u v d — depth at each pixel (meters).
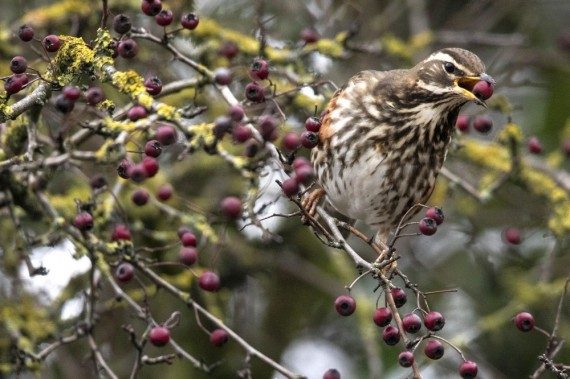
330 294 13.84
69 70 8.39
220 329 9.04
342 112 11.08
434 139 11.20
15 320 10.73
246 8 14.20
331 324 14.48
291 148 9.20
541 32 15.68
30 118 9.33
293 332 14.14
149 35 9.15
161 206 10.63
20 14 13.45
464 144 12.65
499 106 12.45
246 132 8.95
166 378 12.98
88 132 9.88
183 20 9.17
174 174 13.12
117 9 12.10
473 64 11.10
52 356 13.20
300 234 13.97
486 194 12.34
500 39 14.37
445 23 15.70
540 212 13.77
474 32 15.38
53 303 11.34
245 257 13.37
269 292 14.15
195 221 10.55
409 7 15.32
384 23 14.78
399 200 11.27
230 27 13.98
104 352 12.59
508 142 12.40
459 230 13.70
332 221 9.38
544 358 8.41
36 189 10.35
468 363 8.16
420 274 14.10
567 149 13.68
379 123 10.99
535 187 13.02
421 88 11.07
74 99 8.86
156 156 8.77
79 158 9.62
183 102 12.68
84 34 11.93
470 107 15.10
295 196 8.76
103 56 8.57
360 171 11.02
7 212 10.93
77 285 11.52
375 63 14.52
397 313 8.25
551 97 15.48
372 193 11.12
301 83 10.85
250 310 13.84
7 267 11.51
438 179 14.19
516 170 12.47
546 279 13.12
